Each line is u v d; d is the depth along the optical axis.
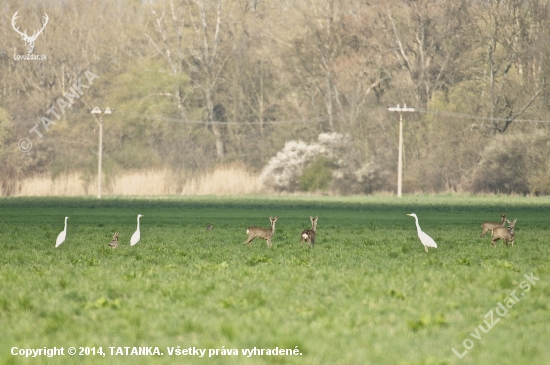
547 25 94.44
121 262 22.06
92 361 11.08
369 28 99.88
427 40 98.38
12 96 101.19
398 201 69.62
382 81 102.69
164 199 69.38
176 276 18.42
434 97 96.62
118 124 102.25
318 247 27.12
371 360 11.06
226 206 59.62
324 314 13.80
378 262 22.20
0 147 92.62
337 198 76.12
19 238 30.98
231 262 22.08
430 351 11.61
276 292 15.96
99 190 76.44
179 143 100.12
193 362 11.03
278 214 50.41
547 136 85.75
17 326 13.02
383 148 96.50
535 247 27.58
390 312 14.16
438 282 17.45
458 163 92.44
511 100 93.88
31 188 81.69
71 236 32.09
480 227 38.94
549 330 13.08
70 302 14.94
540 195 84.62
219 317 13.70
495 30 96.19
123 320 13.23
